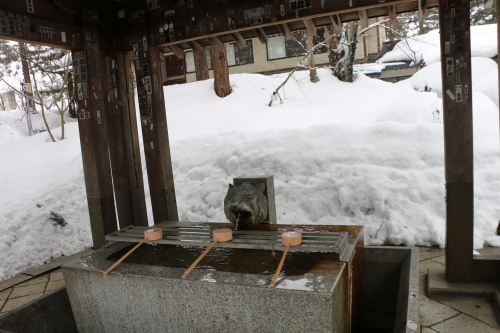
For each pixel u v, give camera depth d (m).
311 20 4.33
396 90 13.30
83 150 4.61
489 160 5.72
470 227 3.51
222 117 13.22
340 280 2.37
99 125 4.62
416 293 2.67
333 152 6.33
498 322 2.99
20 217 6.21
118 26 4.94
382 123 6.61
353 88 15.05
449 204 3.55
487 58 13.25
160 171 4.79
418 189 5.35
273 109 12.39
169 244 3.38
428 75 13.28
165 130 4.90
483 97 8.36
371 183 5.52
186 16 4.55
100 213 4.61
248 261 2.80
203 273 2.57
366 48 17.94
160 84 4.85
